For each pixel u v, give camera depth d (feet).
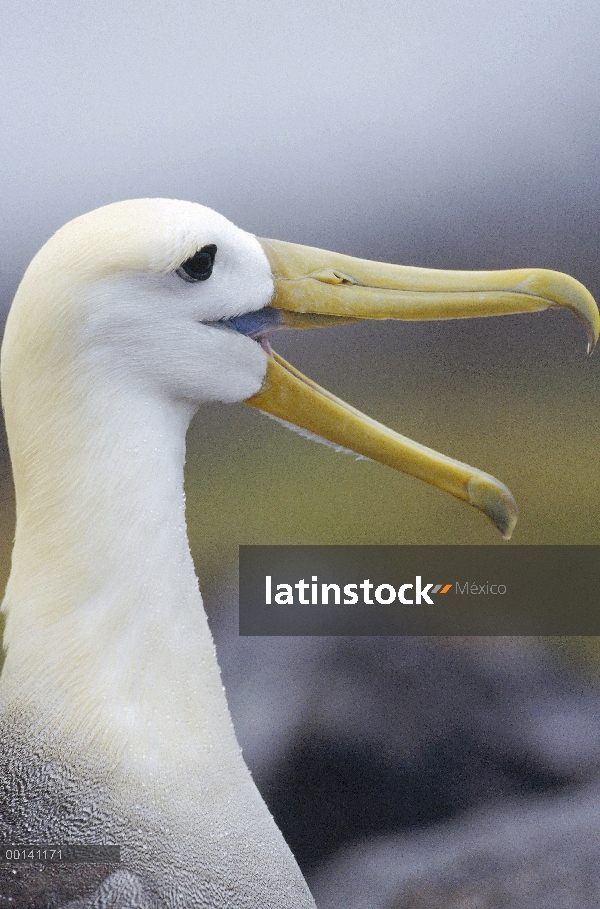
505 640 34.63
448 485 16.30
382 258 50.37
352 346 47.24
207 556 38.37
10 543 37.45
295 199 50.78
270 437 43.16
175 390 14.03
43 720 13.39
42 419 13.07
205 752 14.03
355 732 31.04
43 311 12.82
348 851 27.04
